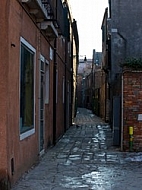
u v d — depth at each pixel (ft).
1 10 20.61
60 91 52.85
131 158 33.83
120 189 22.16
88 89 188.34
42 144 35.47
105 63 81.35
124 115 38.42
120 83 42.91
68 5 62.54
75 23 84.23
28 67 27.53
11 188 21.58
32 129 28.89
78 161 32.14
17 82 23.21
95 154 36.37
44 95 36.47
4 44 20.59
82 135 56.95
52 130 43.24
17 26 23.13
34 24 29.37
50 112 41.55
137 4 62.18
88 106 186.70
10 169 21.33
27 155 26.81
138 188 22.48
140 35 61.98
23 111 25.68
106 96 88.02
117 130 42.80
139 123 38.34
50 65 40.91
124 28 62.13
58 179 24.70
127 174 26.58
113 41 62.08
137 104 38.42
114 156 35.06
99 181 24.23
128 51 61.87
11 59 21.54
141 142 38.22
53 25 34.24
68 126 70.54
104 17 87.61
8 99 20.76
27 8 26.22
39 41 32.09
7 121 20.65
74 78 101.14
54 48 43.91
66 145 43.91
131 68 38.42
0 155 20.58
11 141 21.56
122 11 62.23
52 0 33.78
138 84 38.52
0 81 20.61
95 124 82.74
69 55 72.13
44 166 29.43
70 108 76.89
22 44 24.99
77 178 25.08
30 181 23.85
